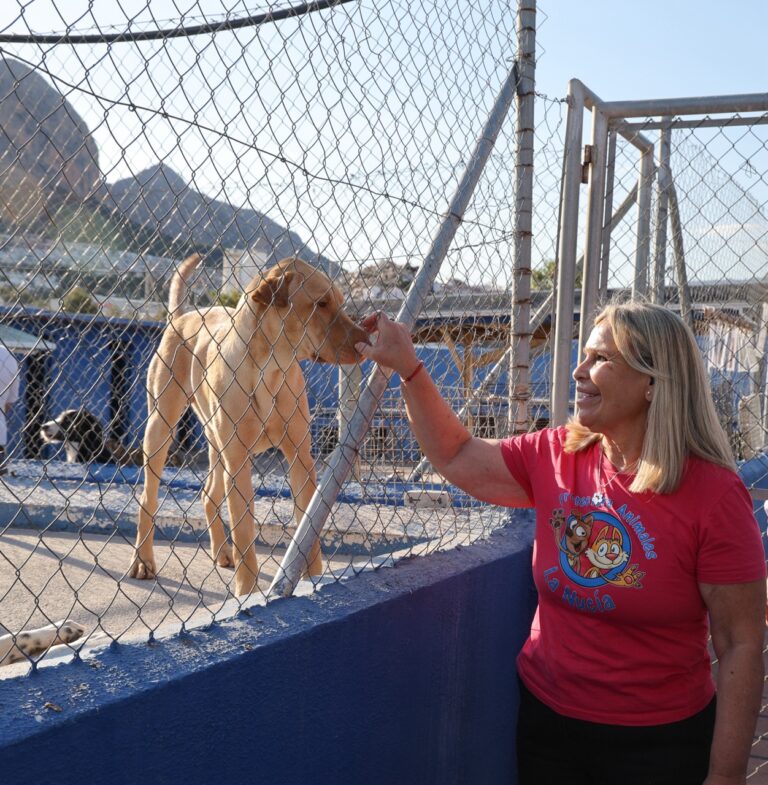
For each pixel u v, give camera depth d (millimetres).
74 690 1420
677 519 1865
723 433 1952
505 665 2834
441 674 2414
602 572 1938
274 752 1764
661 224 3596
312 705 1874
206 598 4004
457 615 2480
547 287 3799
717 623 1874
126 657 1586
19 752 1252
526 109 3064
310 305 3053
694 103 3092
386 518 4523
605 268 3354
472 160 2691
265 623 1854
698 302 3738
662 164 3486
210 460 4375
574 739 2006
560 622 2043
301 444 3510
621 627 1938
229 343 3430
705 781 1845
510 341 3359
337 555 4477
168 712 1504
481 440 2346
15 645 1472
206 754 1591
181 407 4262
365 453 2873
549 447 2197
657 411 1895
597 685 1960
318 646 1879
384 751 2158
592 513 1994
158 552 5066
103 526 5621
